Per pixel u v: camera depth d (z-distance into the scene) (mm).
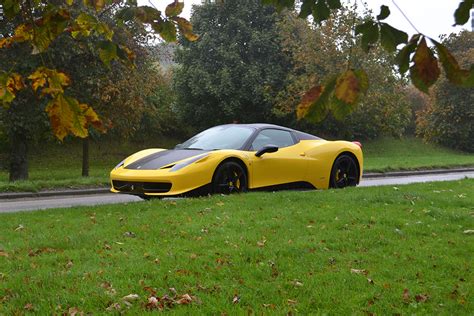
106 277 3938
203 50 33219
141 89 16953
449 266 4332
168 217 6305
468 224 6117
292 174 9188
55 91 1771
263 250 4703
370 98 22562
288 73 31188
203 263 4328
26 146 17594
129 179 8133
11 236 5535
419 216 6488
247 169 8570
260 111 34594
